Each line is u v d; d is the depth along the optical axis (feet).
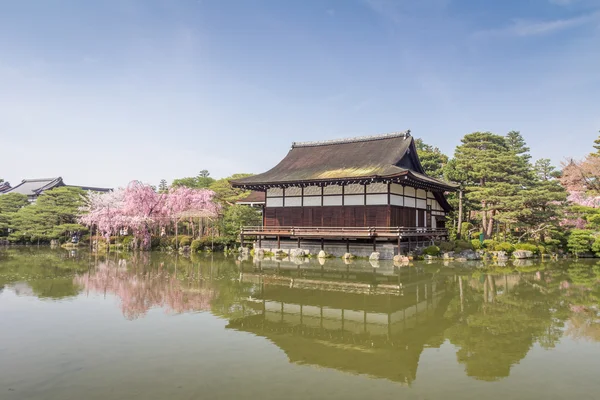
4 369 28.84
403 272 78.59
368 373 28.63
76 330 38.42
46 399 24.22
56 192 183.01
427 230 112.57
